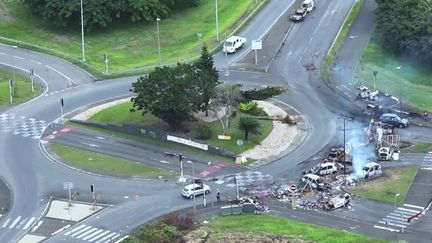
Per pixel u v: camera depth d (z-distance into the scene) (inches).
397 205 6338.6
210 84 7544.3
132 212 6338.6
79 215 6323.8
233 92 7755.9
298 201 6456.7
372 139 7504.9
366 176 6801.2
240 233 5841.5
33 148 7480.3
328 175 6860.2
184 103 7367.1
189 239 5762.8
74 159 7249.0
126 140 7618.1
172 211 6328.7
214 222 6087.6
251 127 7426.2
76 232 6067.9
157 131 7598.4
